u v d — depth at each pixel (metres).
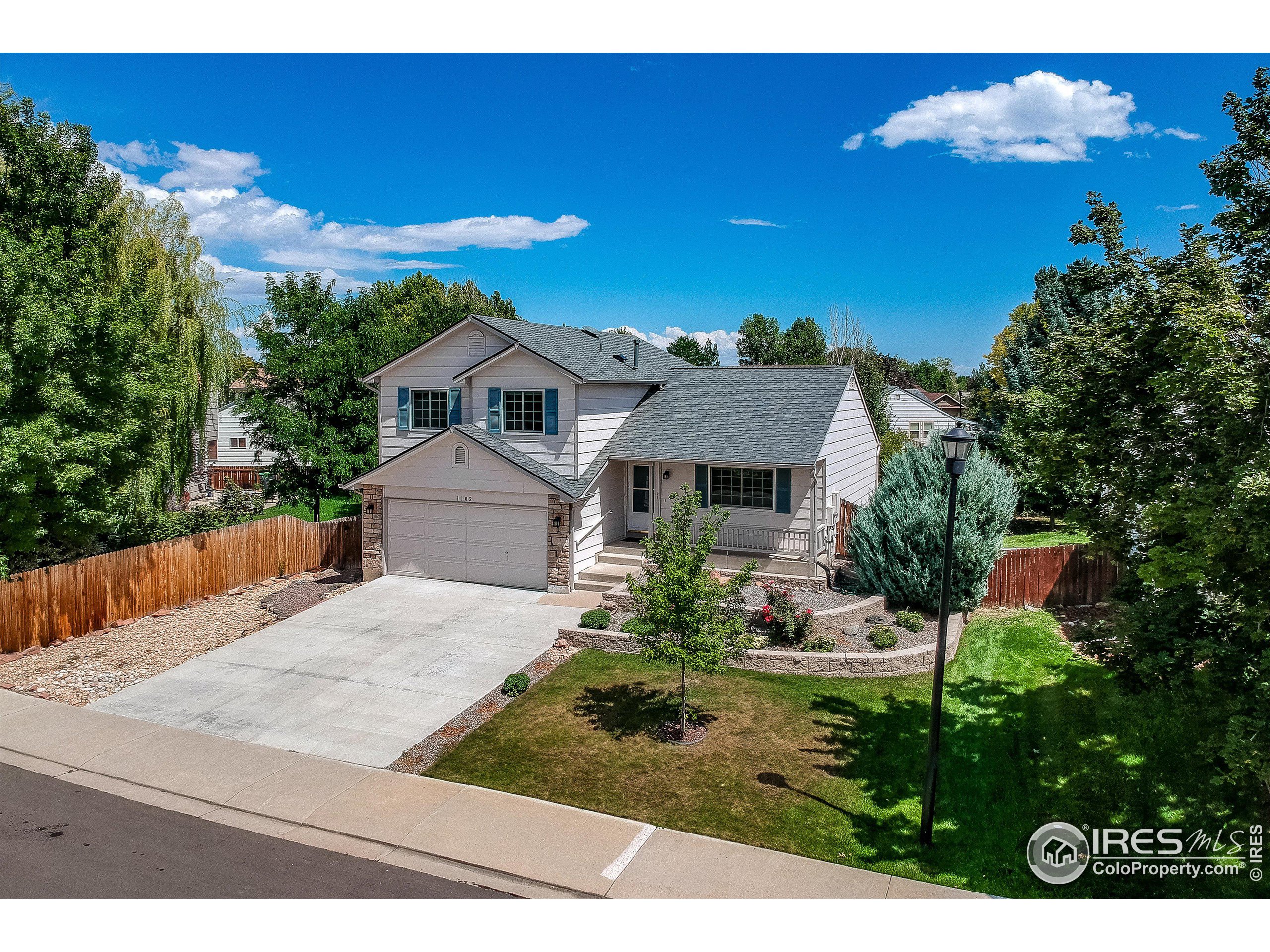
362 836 9.43
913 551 16.25
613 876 8.55
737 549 20.05
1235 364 8.17
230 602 19.72
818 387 21.59
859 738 11.77
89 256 20.59
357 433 27.86
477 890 8.38
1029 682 13.48
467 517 20.44
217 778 10.88
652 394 23.27
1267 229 9.09
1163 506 8.40
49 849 9.15
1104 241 10.87
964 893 8.27
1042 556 17.53
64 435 16.41
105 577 17.59
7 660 15.58
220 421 47.25
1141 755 10.95
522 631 16.77
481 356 20.92
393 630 17.03
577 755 11.40
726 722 12.31
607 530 21.22
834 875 8.59
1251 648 8.30
